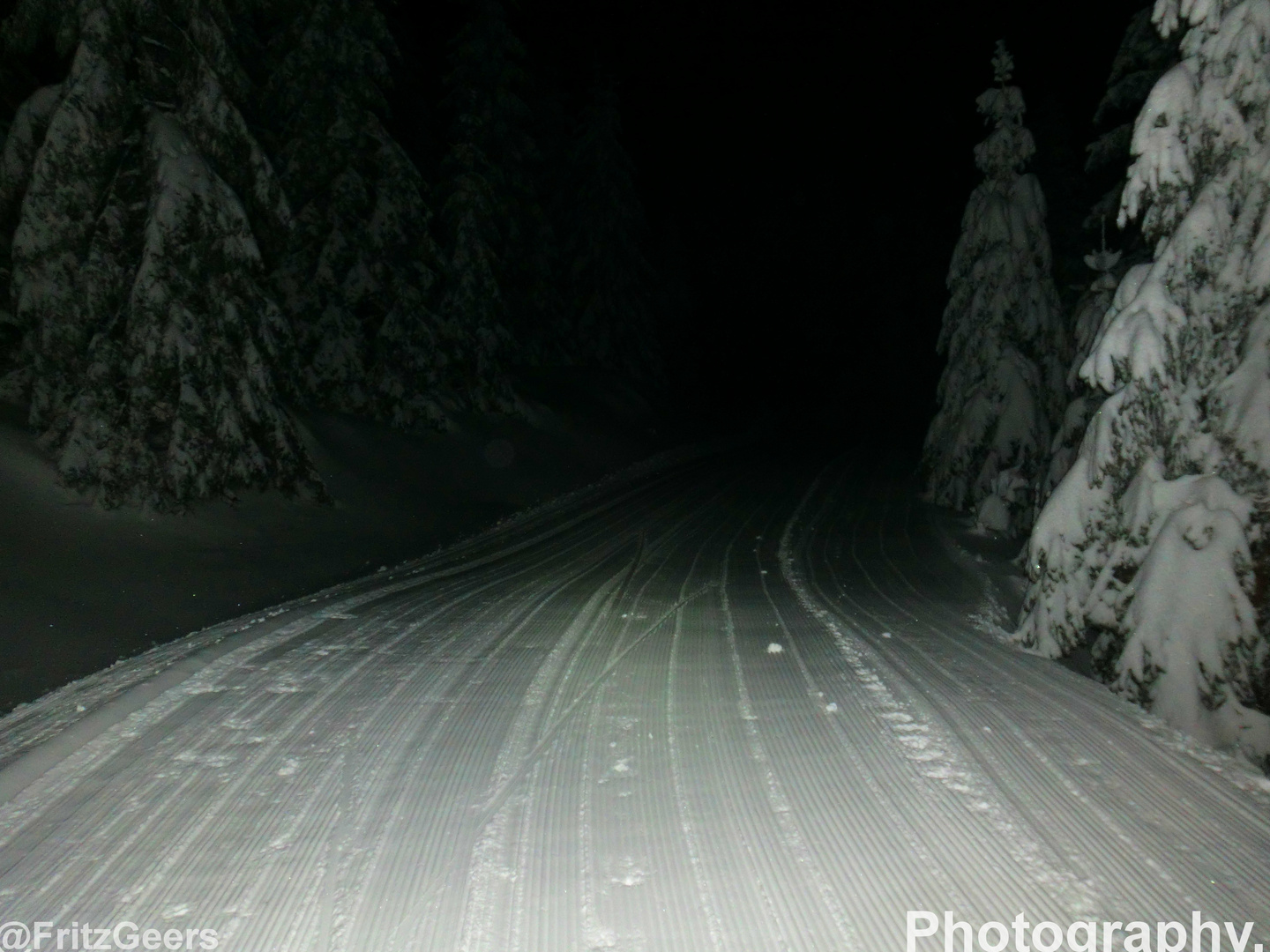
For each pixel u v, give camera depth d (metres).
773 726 5.93
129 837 4.28
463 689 6.80
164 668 7.28
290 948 3.37
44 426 13.40
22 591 9.73
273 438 15.91
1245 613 7.47
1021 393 21.28
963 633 9.60
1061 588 9.25
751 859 4.07
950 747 5.49
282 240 16.39
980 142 23.06
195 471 13.66
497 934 3.46
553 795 4.78
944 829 4.36
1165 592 7.71
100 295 13.17
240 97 14.73
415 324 23.64
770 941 3.42
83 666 8.20
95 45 12.80
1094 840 4.25
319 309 22.20
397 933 3.47
